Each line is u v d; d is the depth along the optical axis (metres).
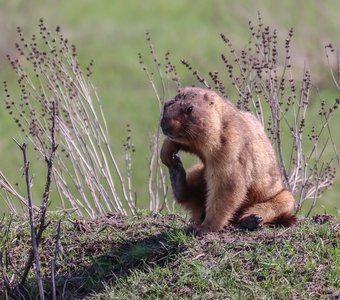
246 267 11.83
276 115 15.52
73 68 16.16
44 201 11.40
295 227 12.71
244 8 37.81
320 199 21.58
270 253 11.98
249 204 13.01
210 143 12.33
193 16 40.81
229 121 12.52
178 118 12.26
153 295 11.64
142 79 32.56
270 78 15.54
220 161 12.40
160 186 18.73
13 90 29.11
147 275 11.99
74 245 13.03
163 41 37.03
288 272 11.70
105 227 13.37
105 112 28.88
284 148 21.14
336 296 11.24
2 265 12.22
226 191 12.48
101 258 12.70
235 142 12.44
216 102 12.51
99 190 15.62
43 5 39.88
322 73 30.84
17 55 31.17
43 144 15.66
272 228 12.92
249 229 12.66
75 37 37.09
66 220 13.84
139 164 23.55
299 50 31.41
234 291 11.47
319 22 34.69
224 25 38.25
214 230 12.62
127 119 28.23
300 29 33.75
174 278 11.84
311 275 11.62
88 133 15.77
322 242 12.14
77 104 16.30
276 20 34.94
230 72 15.59
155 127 27.30
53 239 13.20
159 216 14.12
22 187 20.98
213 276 11.73
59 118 15.63
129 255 12.56
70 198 15.46
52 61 16.44
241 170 12.50
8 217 14.31
